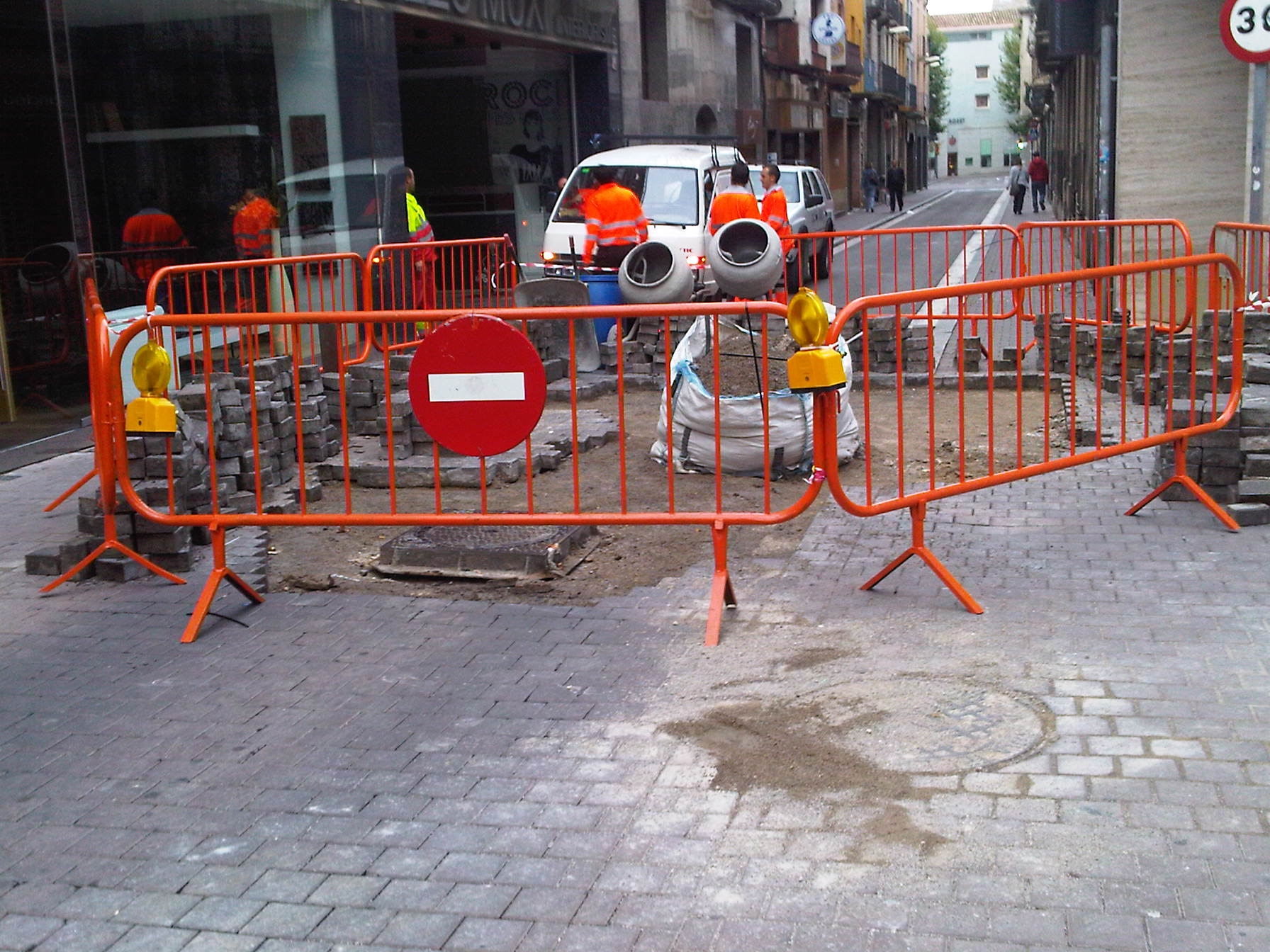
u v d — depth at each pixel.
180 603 5.96
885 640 5.17
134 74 11.16
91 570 6.37
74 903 3.49
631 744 4.32
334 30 14.01
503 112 21.77
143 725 4.63
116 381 5.85
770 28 41.59
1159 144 13.05
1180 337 9.59
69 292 10.32
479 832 3.78
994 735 4.23
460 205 21.55
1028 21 57.75
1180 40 12.77
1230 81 12.72
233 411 7.32
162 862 3.69
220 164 12.28
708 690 4.75
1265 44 9.65
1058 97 44.41
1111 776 3.91
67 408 10.31
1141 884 3.33
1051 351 10.73
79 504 6.56
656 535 6.83
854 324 11.30
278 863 3.65
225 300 11.76
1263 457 6.52
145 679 5.08
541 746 4.34
